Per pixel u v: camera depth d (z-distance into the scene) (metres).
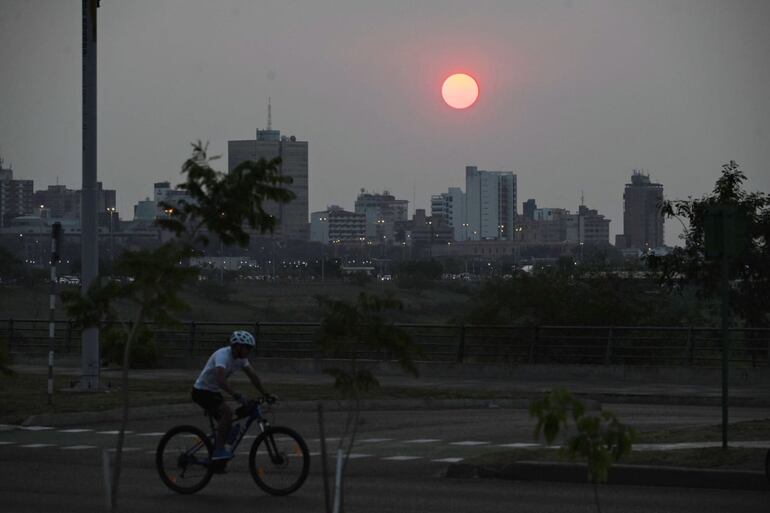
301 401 61.56
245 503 33.16
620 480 35.91
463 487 35.84
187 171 25.30
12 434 51.06
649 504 32.22
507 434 50.00
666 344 100.81
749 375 77.25
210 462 34.62
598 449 21.05
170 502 33.34
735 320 98.69
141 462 42.25
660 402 69.12
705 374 78.56
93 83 66.69
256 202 25.88
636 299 105.56
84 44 66.75
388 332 24.72
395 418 57.44
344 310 24.77
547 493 34.44
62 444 47.59
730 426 46.34
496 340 107.88
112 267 25.05
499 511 31.45
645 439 43.00
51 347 59.75
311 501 33.41
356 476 38.34
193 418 57.84
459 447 45.38
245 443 47.38
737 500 32.81
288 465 34.56
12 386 69.56
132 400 60.88
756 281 91.19
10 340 110.44
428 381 80.88
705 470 35.09
